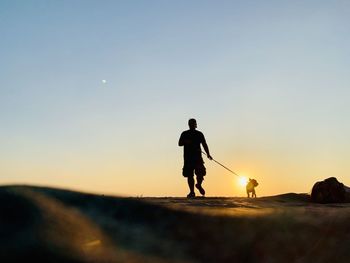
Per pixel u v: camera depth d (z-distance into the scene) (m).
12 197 3.11
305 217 4.24
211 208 4.65
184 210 3.90
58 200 3.38
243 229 3.77
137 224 3.44
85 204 3.47
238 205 5.65
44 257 2.64
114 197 3.75
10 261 2.54
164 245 3.27
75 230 3.00
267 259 3.50
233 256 3.43
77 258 2.75
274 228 3.89
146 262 2.99
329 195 8.32
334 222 4.14
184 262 3.14
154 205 3.84
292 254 3.60
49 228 2.89
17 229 2.79
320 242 3.75
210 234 3.59
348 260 3.60
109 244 3.03
